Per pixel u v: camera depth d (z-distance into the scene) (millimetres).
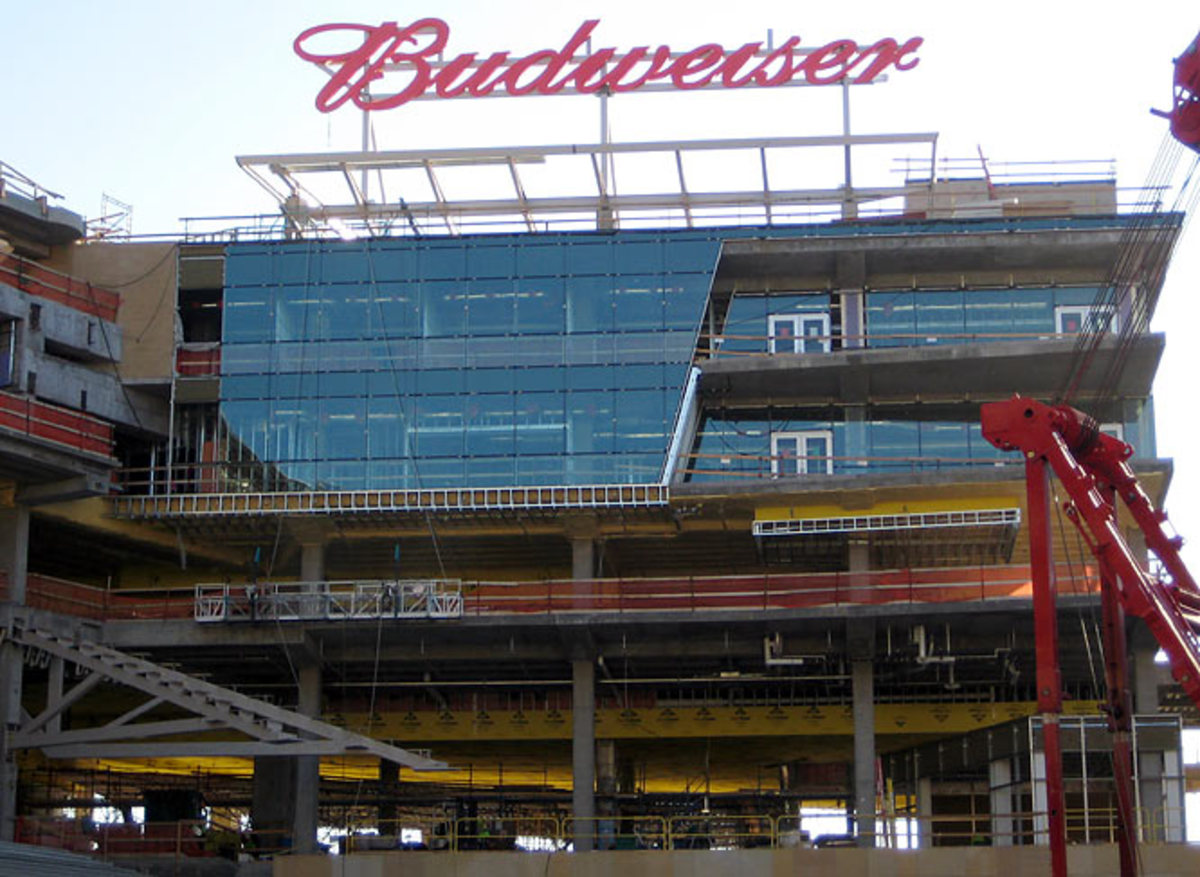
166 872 61312
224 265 71812
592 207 73750
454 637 67812
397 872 60094
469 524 70188
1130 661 66625
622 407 69062
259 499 69125
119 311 71688
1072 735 60531
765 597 65562
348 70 74250
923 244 70688
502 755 80562
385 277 71250
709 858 59344
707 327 73000
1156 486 67062
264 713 59125
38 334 67375
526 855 59844
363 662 69875
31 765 69812
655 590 66375
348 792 77688
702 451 71625
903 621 65000
